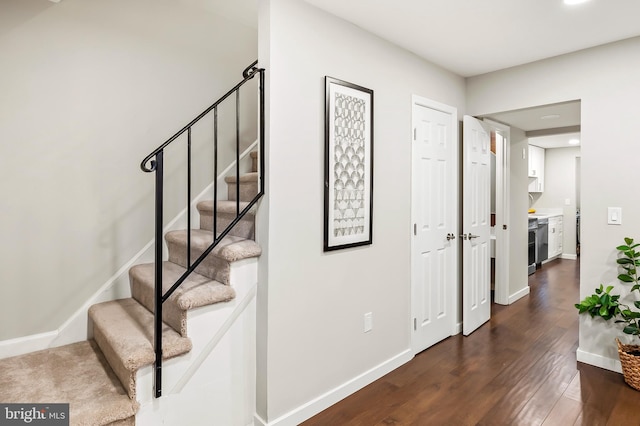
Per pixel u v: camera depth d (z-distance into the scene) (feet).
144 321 6.46
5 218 6.61
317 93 6.83
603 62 8.61
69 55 7.18
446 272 10.50
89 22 7.41
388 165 8.48
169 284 6.42
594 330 8.78
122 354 5.16
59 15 7.06
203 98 9.20
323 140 6.96
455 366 8.80
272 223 6.20
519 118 11.85
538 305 13.76
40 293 7.00
